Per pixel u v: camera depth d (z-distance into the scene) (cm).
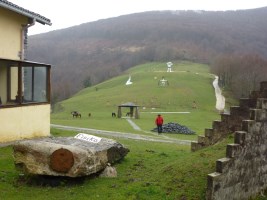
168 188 1048
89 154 1091
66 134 2223
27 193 1020
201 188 1023
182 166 1184
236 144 1045
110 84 12656
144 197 1003
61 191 1044
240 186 1070
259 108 1161
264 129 1177
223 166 984
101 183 1116
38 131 1806
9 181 1101
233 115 1420
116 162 1386
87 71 17738
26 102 1742
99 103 8856
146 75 12762
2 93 1752
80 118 5222
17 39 1966
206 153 1270
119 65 19225
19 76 1681
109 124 4009
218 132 1459
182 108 8219
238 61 12688
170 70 14062
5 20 1850
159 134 3284
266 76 11312
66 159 1052
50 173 1059
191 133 3484
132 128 3716
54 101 12112
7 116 1606
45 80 1853
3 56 1844
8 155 1399
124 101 8875
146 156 1594
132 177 1192
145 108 7981
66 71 17900
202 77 12812
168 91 9944
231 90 11219
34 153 1066
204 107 8612
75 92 14012
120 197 1003
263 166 1191
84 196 1012
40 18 2045
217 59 15275
